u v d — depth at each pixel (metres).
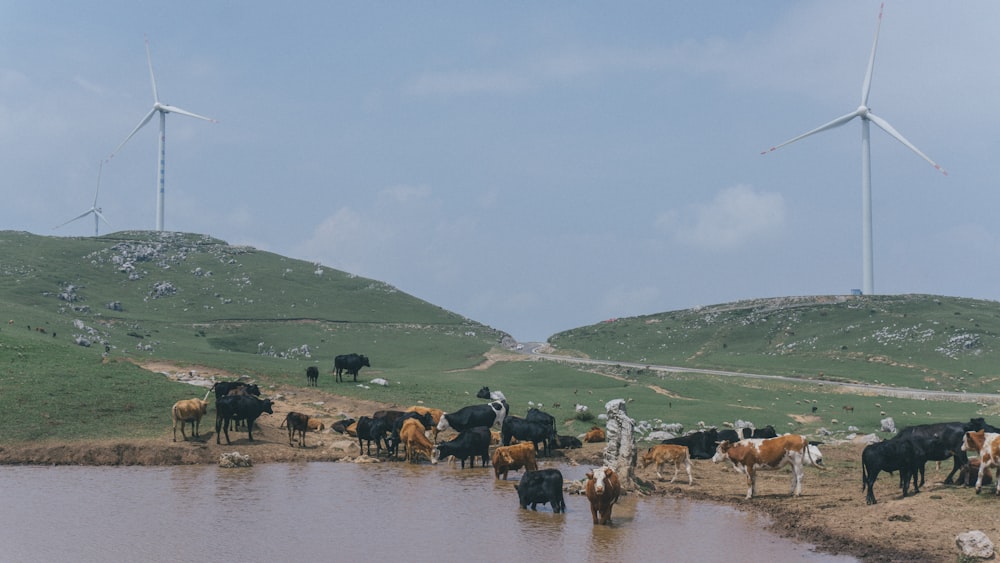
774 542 24.66
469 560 22.53
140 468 37.78
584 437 51.47
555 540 24.86
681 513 29.14
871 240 199.25
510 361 144.50
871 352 172.88
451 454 39.75
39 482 33.56
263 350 149.00
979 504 26.31
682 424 61.59
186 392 50.69
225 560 22.11
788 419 70.62
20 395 45.44
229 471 37.31
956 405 96.19
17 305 125.19
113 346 105.12
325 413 53.91
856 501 29.45
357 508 29.34
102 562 21.69
